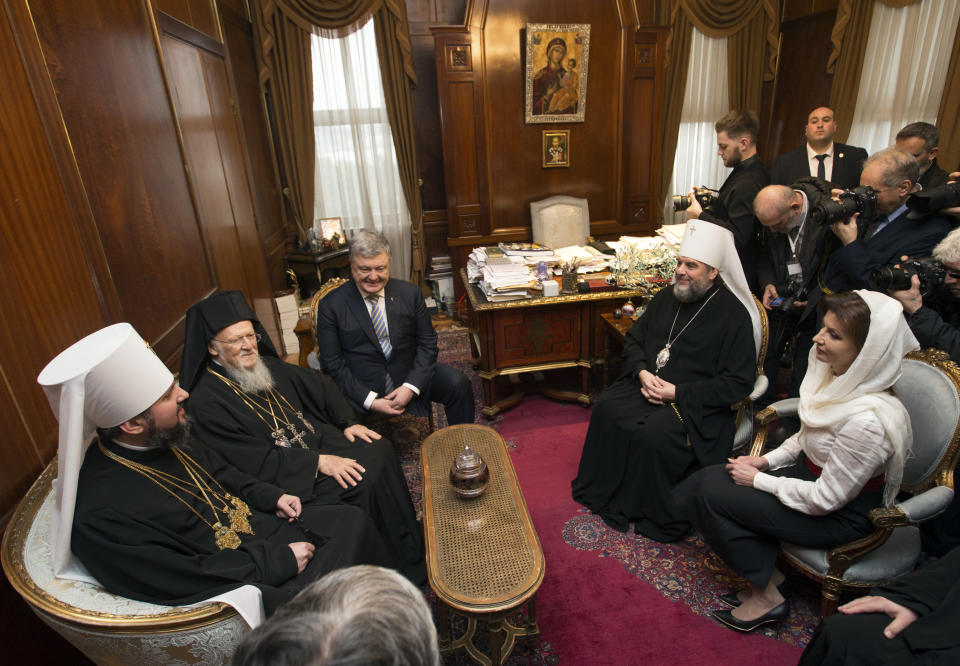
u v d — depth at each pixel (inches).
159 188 90.5
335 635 20.7
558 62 170.9
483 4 164.9
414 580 82.0
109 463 58.6
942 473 62.1
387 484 83.0
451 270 212.5
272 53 175.6
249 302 131.2
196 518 62.4
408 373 109.8
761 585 68.9
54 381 50.8
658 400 93.5
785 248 107.1
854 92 190.7
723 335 93.0
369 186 197.3
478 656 68.3
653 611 76.7
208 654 50.4
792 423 108.5
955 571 51.9
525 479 109.1
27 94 61.0
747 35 205.2
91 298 69.4
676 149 214.5
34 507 54.4
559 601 79.1
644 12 194.9
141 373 56.6
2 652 52.8
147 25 91.2
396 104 186.5
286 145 184.5
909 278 74.7
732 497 69.8
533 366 131.7
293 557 60.7
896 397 63.6
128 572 52.1
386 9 175.8
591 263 141.5
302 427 85.4
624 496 93.8
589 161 188.4
